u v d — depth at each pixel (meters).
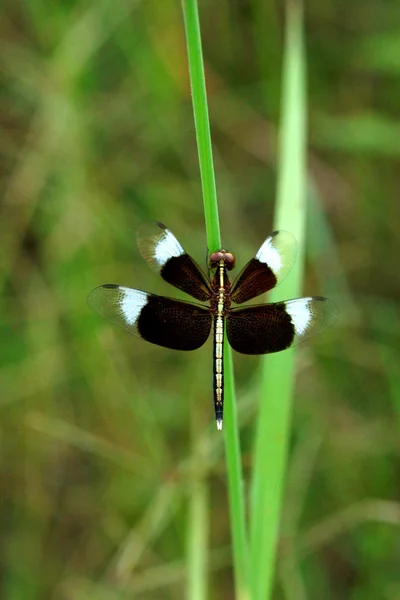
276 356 0.67
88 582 0.74
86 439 0.74
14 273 0.75
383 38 0.76
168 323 0.67
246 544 0.67
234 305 0.67
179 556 0.74
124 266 0.75
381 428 0.75
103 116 0.75
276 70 0.77
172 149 0.77
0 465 0.76
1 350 0.76
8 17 0.75
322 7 0.78
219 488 0.75
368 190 0.79
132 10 0.75
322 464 0.75
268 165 0.78
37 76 0.75
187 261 0.67
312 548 0.74
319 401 0.75
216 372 0.67
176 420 0.75
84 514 0.76
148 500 0.75
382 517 0.73
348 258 0.79
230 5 0.77
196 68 0.64
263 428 0.67
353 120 0.76
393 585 0.74
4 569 0.75
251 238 0.77
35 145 0.75
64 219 0.75
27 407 0.75
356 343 0.76
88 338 0.75
